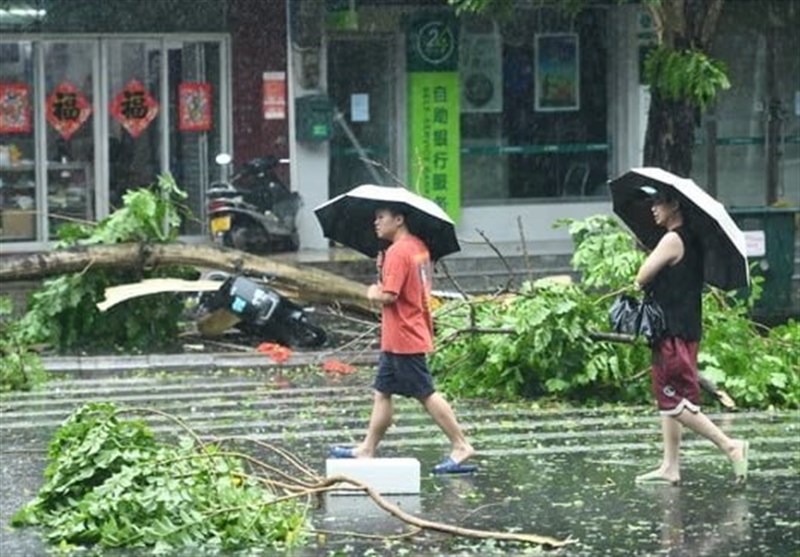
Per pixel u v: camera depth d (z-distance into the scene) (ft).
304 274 93.20
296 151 122.21
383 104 126.11
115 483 49.73
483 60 127.95
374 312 93.30
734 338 75.72
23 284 104.01
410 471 55.93
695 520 52.03
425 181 126.21
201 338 93.20
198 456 51.29
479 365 76.48
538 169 129.49
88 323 90.79
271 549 48.85
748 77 131.34
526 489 56.70
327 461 58.18
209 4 120.67
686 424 57.11
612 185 59.16
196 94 121.70
